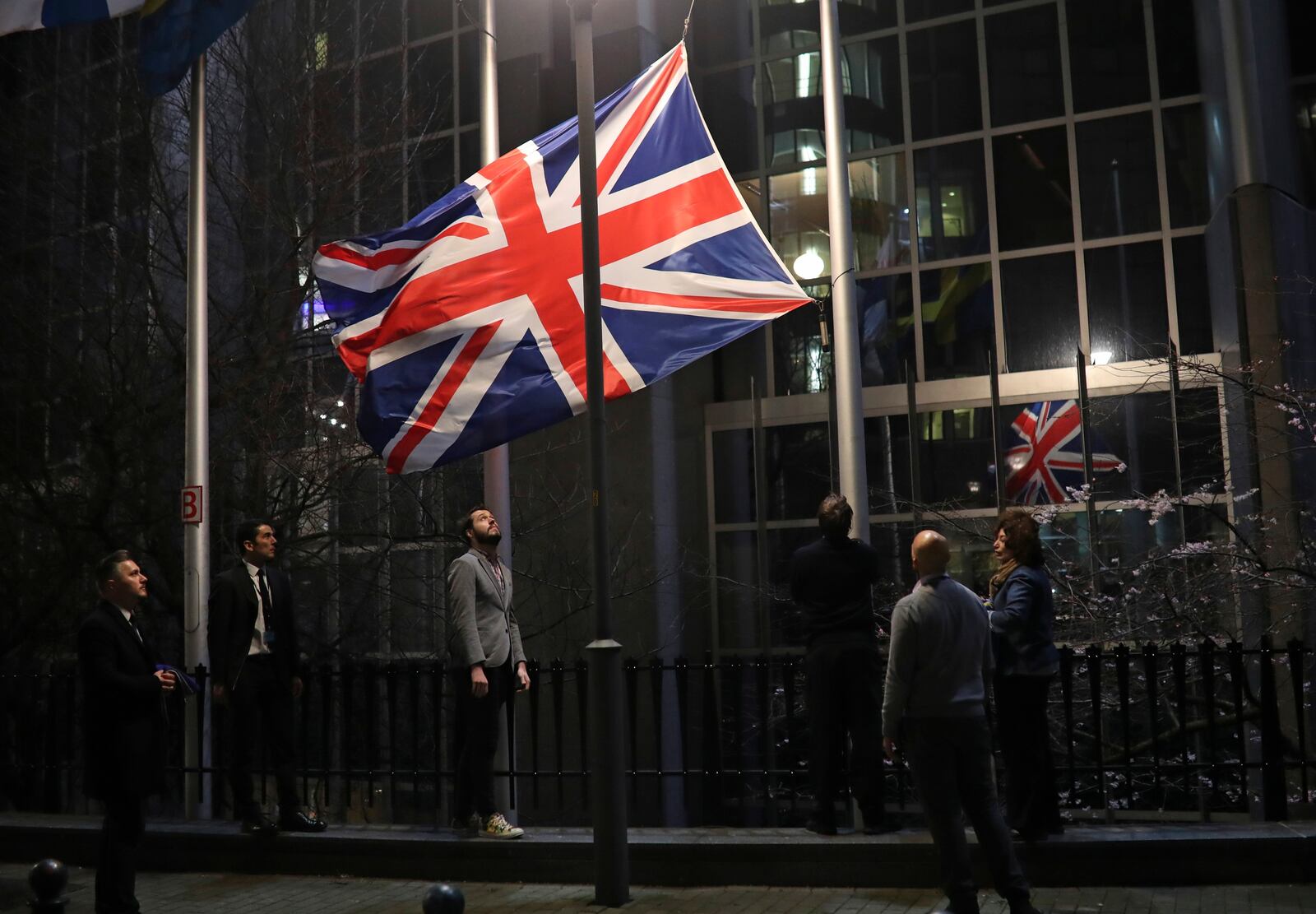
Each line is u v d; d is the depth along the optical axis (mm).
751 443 16781
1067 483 14906
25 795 9844
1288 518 11531
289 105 15625
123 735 6680
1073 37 15828
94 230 16125
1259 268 12391
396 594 15250
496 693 7980
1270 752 7531
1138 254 15273
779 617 16234
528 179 8773
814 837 7438
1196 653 7906
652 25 17219
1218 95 13547
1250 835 6961
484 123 9141
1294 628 11234
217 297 16750
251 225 16391
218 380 14914
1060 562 13578
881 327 16312
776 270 8492
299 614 16391
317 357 15125
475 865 7824
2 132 16797
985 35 16203
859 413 8305
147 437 14820
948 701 6016
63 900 4773
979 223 16000
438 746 8562
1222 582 11625
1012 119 16000
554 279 8555
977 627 6133
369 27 17609
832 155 8508
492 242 8633
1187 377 14102
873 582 7613
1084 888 6898
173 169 16047
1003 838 5949
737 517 16766
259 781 12648
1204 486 12938
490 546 8039
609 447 16453
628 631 16109
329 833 8188
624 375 8305
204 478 9938
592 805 7211
